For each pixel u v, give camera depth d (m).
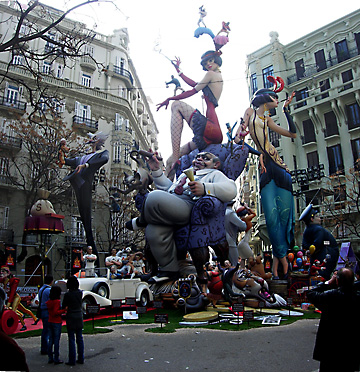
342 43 34.28
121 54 38.22
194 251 12.14
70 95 32.41
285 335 7.41
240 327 8.38
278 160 17.95
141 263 15.02
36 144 25.00
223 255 12.45
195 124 16.22
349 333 3.34
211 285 10.88
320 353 3.46
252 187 48.12
